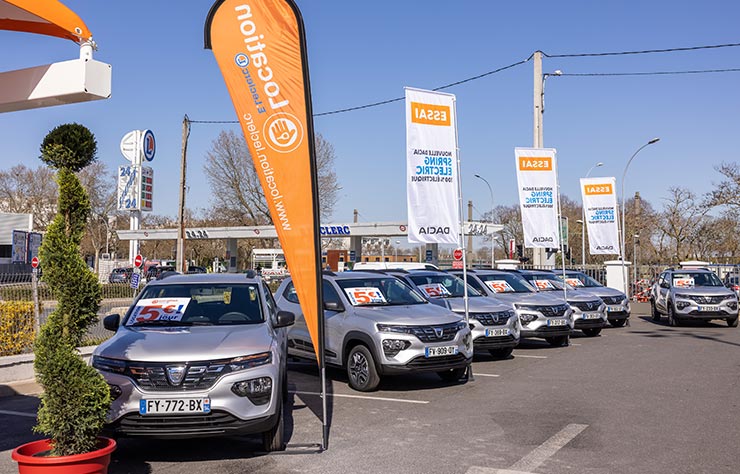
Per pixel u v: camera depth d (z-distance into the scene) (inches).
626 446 252.8
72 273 199.8
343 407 334.6
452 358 376.2
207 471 227.5
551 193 663.1
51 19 187.0
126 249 3070.9
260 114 262.1
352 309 397.1
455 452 247.8
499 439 265.6
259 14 262.7
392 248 3941.9
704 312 746.8
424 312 389.1
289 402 350.0
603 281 1069.8
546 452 246.1
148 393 225.0
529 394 359.3
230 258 1836.9
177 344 241.0
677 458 236.5
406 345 363.9
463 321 394.6
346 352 392.2
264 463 236.8
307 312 260.8
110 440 205.6
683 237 1761.8
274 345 255.1
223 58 263.9
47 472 185.8
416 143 427.8
